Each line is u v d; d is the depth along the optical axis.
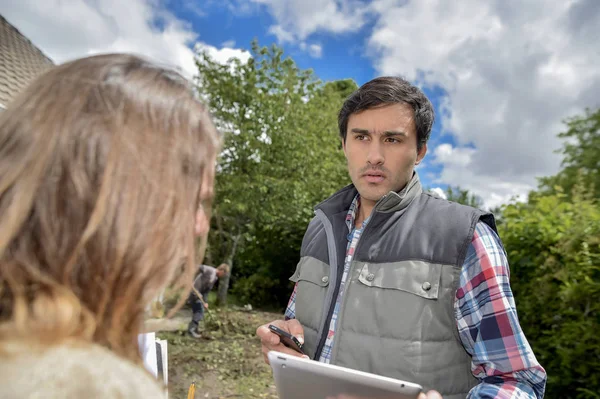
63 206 0.52
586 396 3.00
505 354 1.18
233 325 8.40
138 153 0.55
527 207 4.44
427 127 1.57
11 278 0.49
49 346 0.46
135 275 0.54
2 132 0.55
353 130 1.58
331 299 1.55
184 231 0.59
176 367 5.72
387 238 1.46
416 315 1.32
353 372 0.99
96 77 0.59
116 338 0.53
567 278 3.30
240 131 10.65
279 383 1.12
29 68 6.98
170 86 0.64
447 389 1.28
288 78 12.10
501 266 1.28
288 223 12.85
